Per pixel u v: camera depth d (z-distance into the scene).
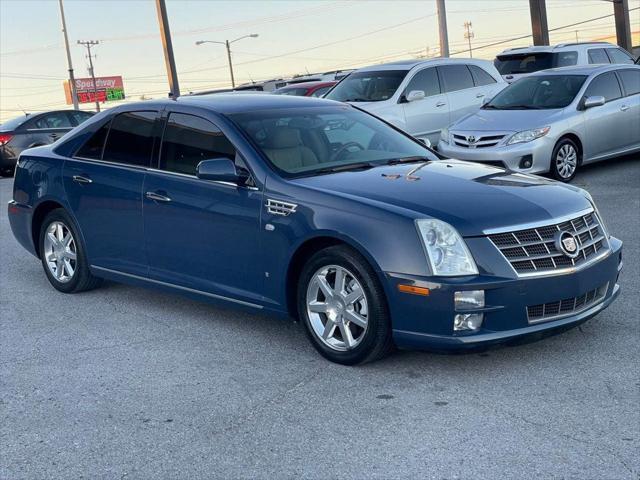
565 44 17.67
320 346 4.93
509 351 4.93
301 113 5.89
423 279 4.39
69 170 6.52
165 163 5.81
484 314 4.39
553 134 11.02
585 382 4.39
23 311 6.47
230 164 5.17
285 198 5.00
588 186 10.91
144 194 5.85
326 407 4.26
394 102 13.35
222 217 5.33
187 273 5.69
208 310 6.22
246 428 4.06
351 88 14.09
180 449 3.86
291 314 5.12
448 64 14.16
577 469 3.44
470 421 3.98
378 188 4.90
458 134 11.32
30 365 5.18
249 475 3.57
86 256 6.55
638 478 3.34
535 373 4.56
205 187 5.45
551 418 3.96
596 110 11.55
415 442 3.79
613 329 5.23
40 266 8.18
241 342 5.42
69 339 5.68
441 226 4.44
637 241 7.66
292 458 3.70
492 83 14.68
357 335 4.82
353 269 4.65
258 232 5.12
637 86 12.27
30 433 4.14
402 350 5.04
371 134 5.96
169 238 5.73
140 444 3.94
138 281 6.11
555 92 11.78
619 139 11.91
